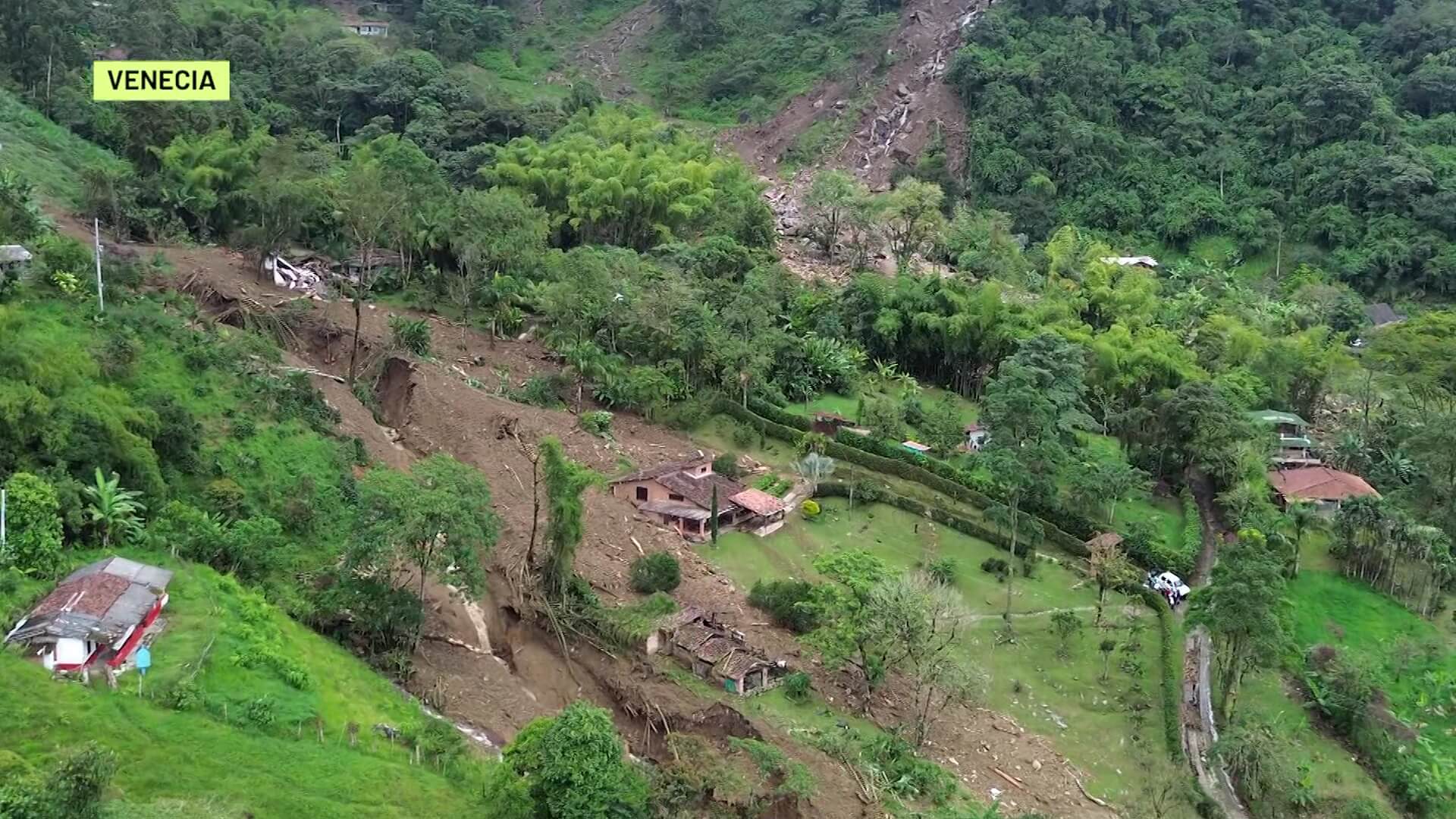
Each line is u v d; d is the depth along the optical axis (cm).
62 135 8375
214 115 9200
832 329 8250
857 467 6531
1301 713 4672
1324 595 5622
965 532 5900
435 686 3900
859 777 3769
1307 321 9381
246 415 4894
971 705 4441
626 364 7169
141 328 5003
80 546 3612
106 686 3025
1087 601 5359
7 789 2303
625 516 5516
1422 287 10638
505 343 7694
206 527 3931
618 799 3045
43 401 3841
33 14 8906
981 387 7975
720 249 9081
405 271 8250
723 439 6769
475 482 4253
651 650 4419
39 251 5281
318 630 3938
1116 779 4125
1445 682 4809
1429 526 5747
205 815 2581
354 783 3016
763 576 5225
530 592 4538
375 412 6138
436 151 11212
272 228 7425
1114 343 7544
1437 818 4075
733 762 3606
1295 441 7212
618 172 9856
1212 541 6084
